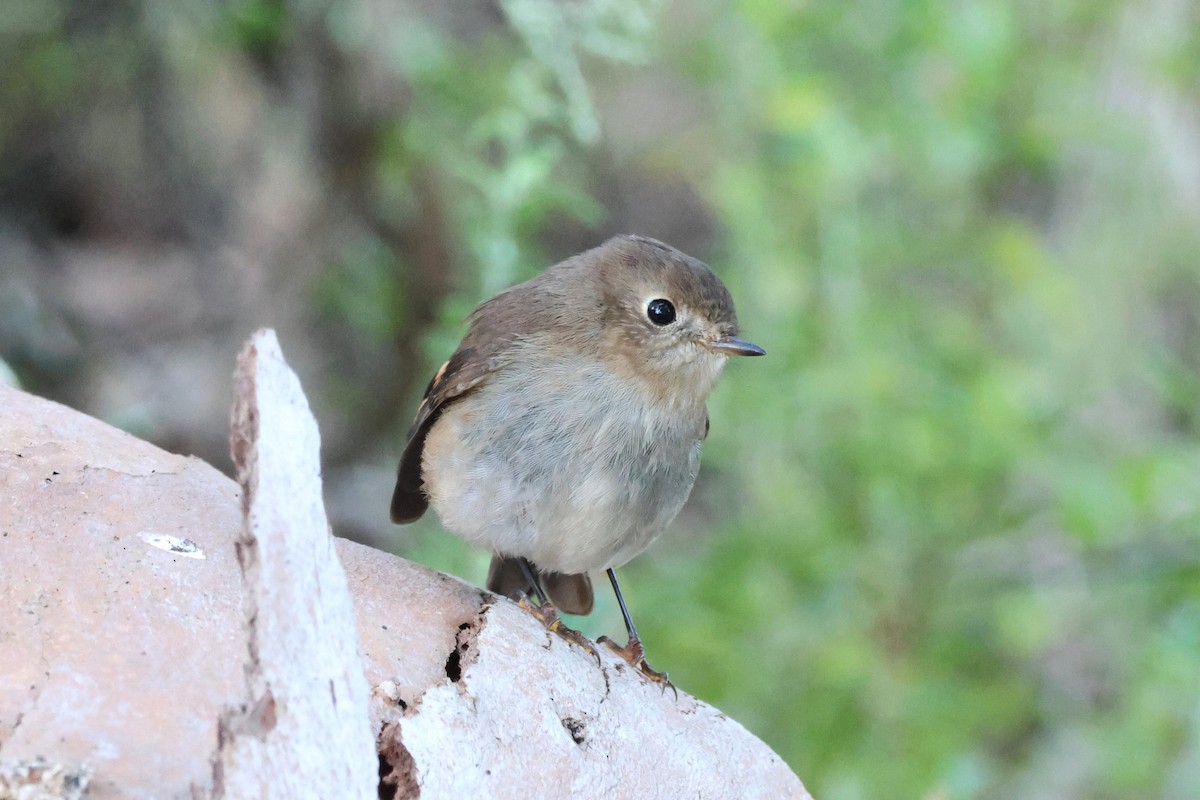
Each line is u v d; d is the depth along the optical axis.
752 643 10.86
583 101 10.26
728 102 12.52
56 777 3.85
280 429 3.89
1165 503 12.15
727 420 11.41
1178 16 13.50
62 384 14.59
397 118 13.39
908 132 11.48
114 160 15.79
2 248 15.46
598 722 5.45
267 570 3.79
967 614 11.53
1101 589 11.91
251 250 15.02
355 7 13.14
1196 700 11.19
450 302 9.95
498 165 13.27
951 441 11.02
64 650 4.40
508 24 13.69
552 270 7.57
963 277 12.61
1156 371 13.07
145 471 5.57
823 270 11.52
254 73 14.20
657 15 12.05
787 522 11.32
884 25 11.75
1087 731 12.05
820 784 10.39
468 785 4.85
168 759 4.02
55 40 14.46
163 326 15.36
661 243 7.59
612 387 7.02
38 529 5.00
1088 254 13.63
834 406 11.16
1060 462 11.70
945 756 10.40
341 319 14.72
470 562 9.05
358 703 4.02
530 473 6.91
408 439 7.44
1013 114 12.13
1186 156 13.79
